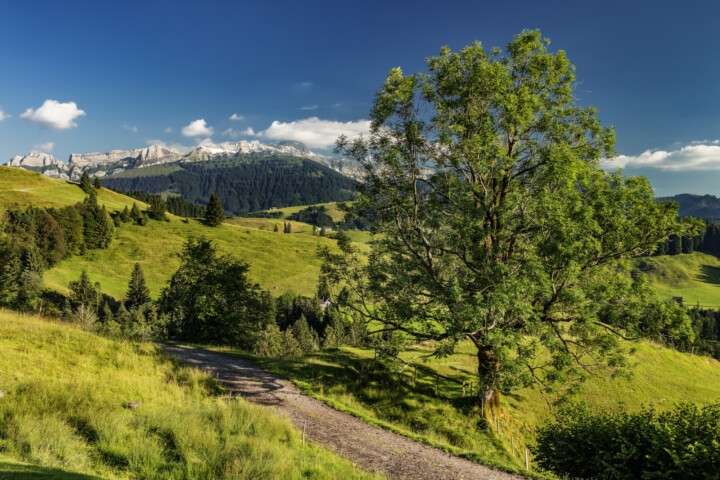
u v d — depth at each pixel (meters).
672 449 10.82
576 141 21.08
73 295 80.00
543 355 33.22
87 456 9.01
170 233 145.88
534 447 19.81
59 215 113.62
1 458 7.51
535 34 19.22
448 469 12.84
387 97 18.38
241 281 39.44
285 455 10.74
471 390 23.53
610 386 31.69
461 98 18.91
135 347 20.53
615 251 19.09
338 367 24.55
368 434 15.39
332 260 23.14
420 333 20.61
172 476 8.80
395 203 19.89
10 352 15.02
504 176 20.64
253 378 21.17
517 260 19.61
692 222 17.64
